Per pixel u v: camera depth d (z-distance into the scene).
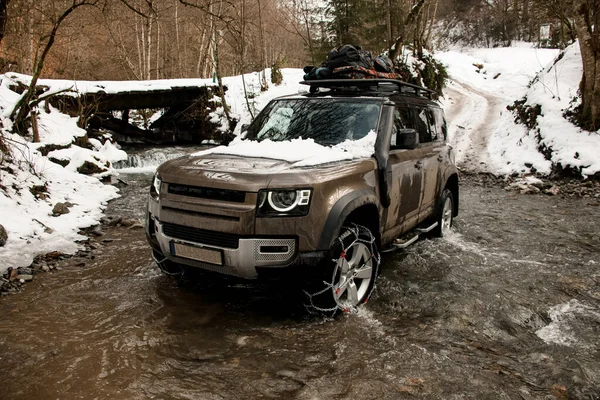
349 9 22.77
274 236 3.22
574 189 9.74
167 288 4.23
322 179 3.38
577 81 15.28
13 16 10.95
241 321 3.55
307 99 4.74
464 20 55.69
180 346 3.18
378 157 4.02
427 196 5.23
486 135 15.91
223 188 3.29
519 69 31.83
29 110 10.65
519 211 7.89
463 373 2.87
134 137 19.50
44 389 2.67
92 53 32.62
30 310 3.78
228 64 34.72
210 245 3.35
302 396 2.62
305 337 3.29
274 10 23.31
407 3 22.17
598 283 4.52
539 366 2.99
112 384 2.72
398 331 3.43
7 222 5.62
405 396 2.63
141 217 7.30
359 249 3.70
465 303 3.93
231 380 2.78
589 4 12.27
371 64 5.35
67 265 4.94
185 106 20.88
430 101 5.82
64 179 8.85
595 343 3.34
